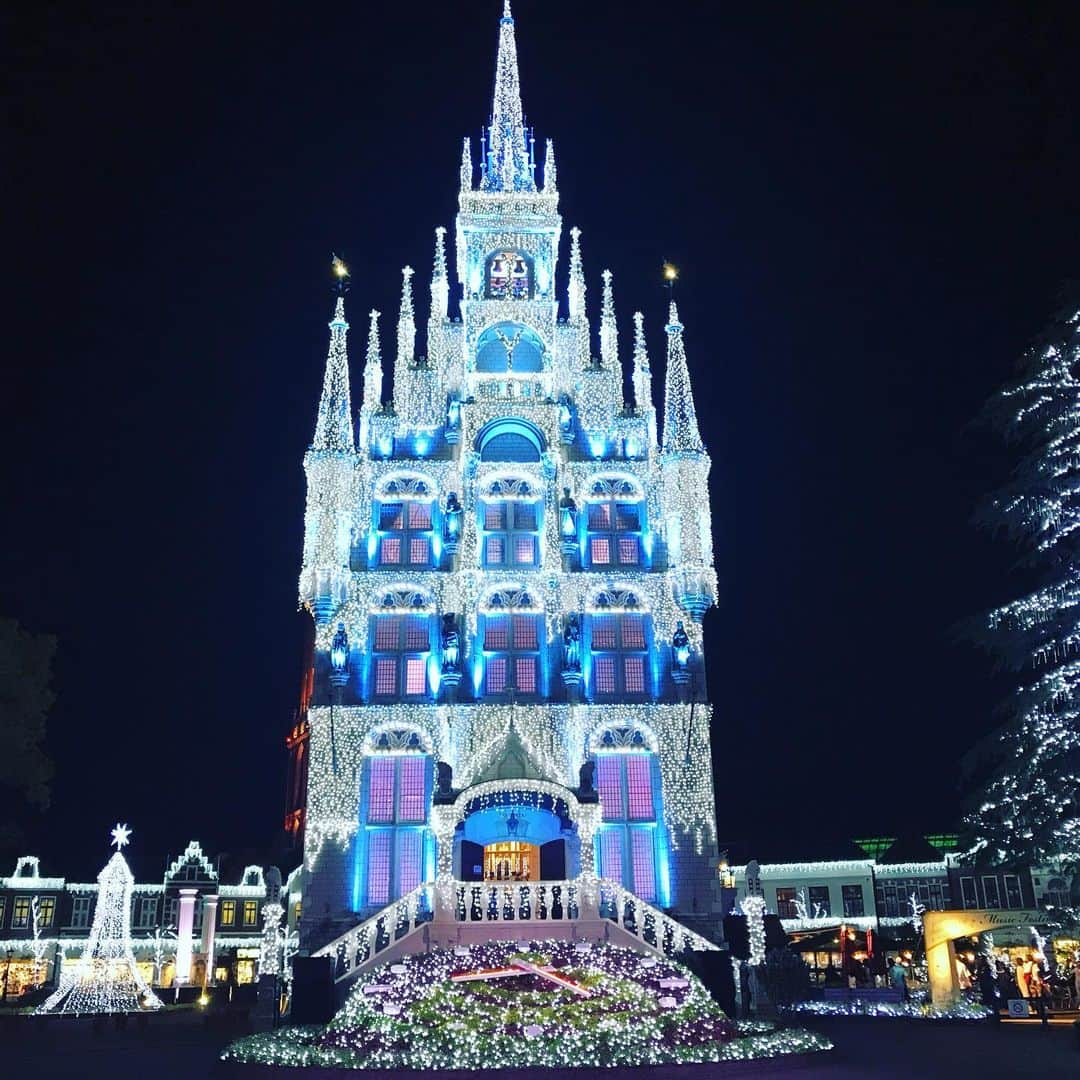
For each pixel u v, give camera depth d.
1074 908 35.28
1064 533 33.97
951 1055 27.86
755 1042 25.84
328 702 46.31
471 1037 24.45
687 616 48.59
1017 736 33.34
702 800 45.78
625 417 52.28
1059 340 33.84
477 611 48.28
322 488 48.59
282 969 39.25
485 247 54.72
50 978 73.94
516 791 43.00
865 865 74.19
